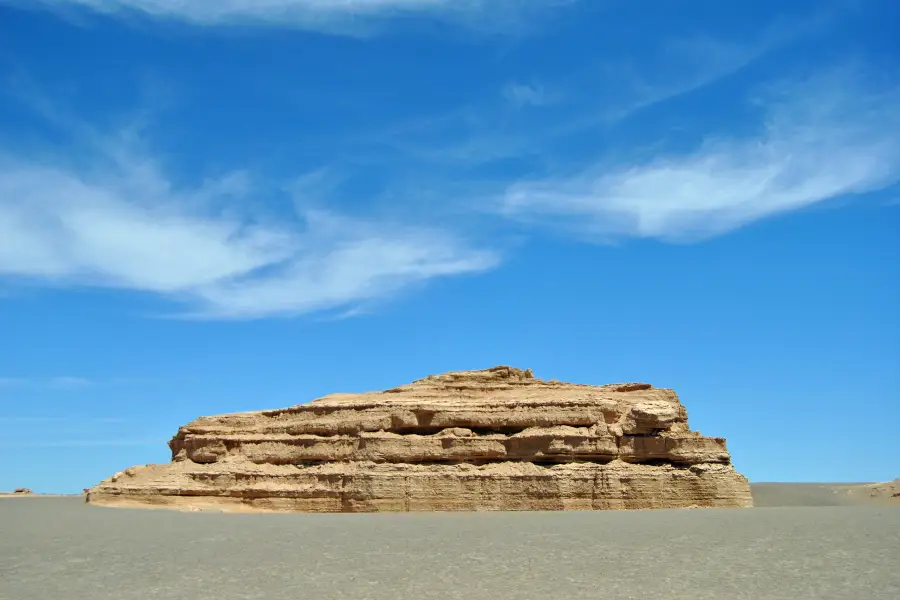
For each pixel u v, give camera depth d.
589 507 72.00
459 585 37.59
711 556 44.38
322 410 81.12
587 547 47.50
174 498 80.25
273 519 65.56
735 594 35.31
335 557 45.12
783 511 68.94
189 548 49.00
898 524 56.88
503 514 67.88
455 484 73.44
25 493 133.62
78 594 36.34
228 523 62.53
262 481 78.81
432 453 75.06
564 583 37.84
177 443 88.56
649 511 68.62
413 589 36.84
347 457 77.00
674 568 41.16
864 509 73.19
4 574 41.09
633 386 81.69
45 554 47.16
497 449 74.56
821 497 111.12
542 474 72.81
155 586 37.94
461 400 79.25
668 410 75.88
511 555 45.12
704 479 73.94
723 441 76.44
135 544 50.91
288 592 36.44
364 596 35.53
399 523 60.72
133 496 81.88
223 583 38.50
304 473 77.75
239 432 83.88
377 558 44.66
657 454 74.56
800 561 42.62
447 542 49.94
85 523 63.75
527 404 76.69
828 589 36.03
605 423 75.31
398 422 77.06
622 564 42.25
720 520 59.88
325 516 68.38
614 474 72.81
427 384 83.25
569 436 73.94
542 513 68.19
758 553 45.16
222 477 80.38
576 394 79.56
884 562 42.06
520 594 35.69
